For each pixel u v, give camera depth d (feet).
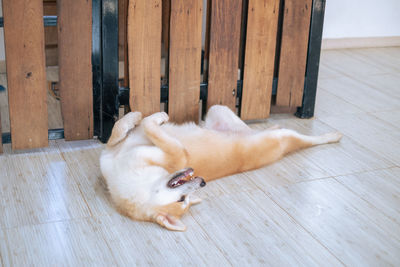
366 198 9.12
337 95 13.99
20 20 8.93
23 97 9.50
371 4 18.20
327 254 7.59
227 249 7.59
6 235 7.55
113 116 10.30
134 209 8.07
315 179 9.66
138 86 10.28
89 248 7.43
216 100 11.24
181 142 9.11
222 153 9.25
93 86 10.04
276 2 10.74
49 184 8.95
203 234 7.91
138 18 9.73
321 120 12.34
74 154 10.01
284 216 8.46
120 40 14.84
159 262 7.23
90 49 9.62
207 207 8.60
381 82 15.25
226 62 10.93
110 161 8.78
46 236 7.61
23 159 9.67
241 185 9.32
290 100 11.99
